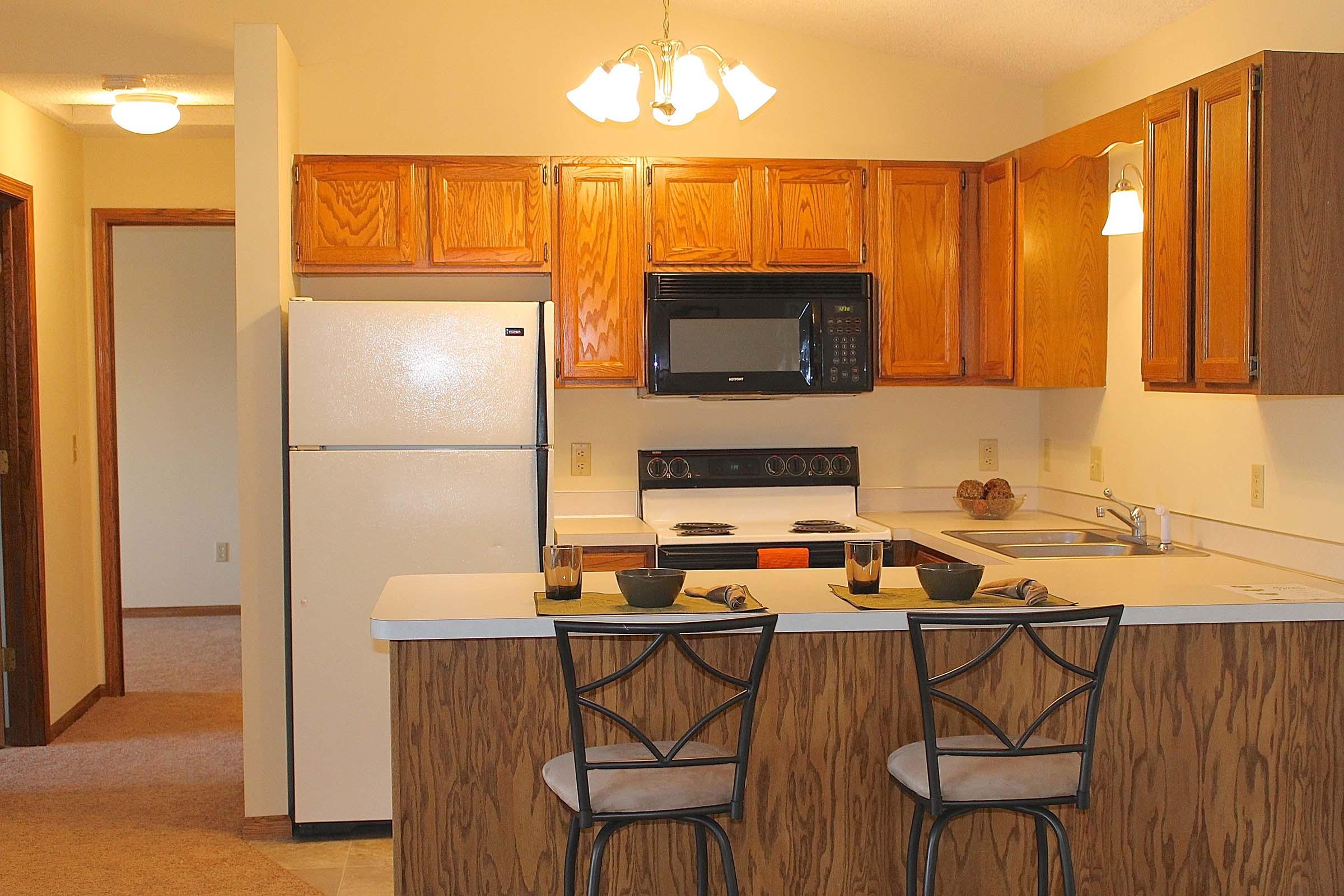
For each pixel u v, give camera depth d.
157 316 7.05
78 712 5.01
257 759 3.62
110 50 4.09
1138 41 3.80
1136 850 2.58
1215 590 2.68
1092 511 4.18
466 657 2.47
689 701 2.52
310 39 4.23
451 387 3.54
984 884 2.59
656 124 4.40
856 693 2.54
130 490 7.08
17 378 4.55
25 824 3.78
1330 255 2.64
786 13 4.21
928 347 4.20
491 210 4.02
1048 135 4.48
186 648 6.30
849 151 4.46
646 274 4.05
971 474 4.63
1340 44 2.86
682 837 2.53
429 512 3.54
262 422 3.62
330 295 4.28
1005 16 3.79
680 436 4.49
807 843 2.54
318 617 3.53
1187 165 2.88
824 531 4.07
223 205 5.25
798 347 4.09
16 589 4.58
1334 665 2.60
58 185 4.90
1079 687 2.20
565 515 4.44
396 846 2.48
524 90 4.33
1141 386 3.84
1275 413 3.16
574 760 2.15
